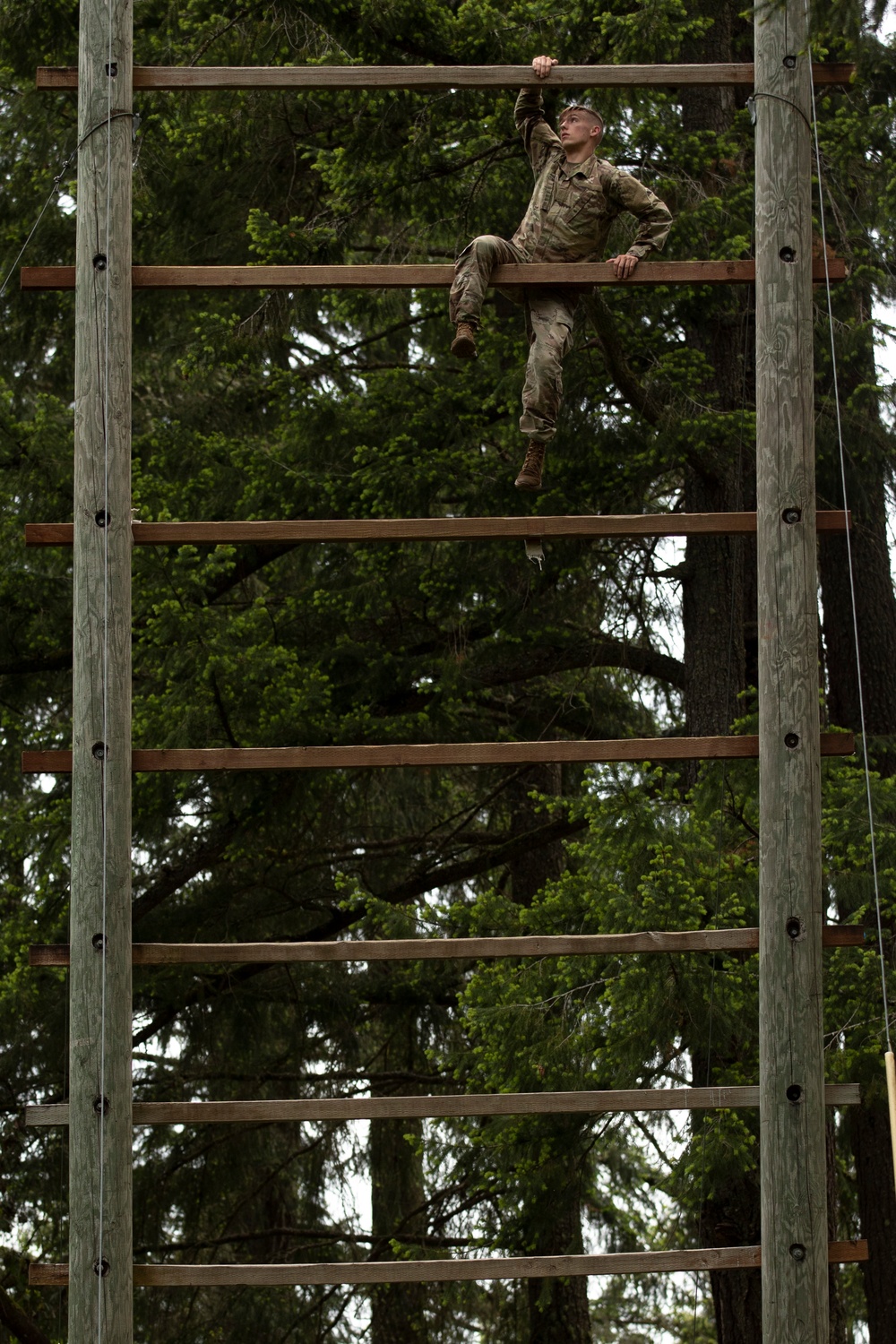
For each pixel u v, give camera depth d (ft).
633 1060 47.78
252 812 63.26
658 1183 56.59
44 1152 66.23
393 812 87.25
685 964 47.70
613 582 67.77
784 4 36.14
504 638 63.36
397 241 61.41
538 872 87.66
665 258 57.26
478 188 57.41
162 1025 69.00
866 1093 49.06
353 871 75.82
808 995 33.45
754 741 34.71
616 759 34.19
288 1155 86.69
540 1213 52.80
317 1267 32.65
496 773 80.94
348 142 56.70
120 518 34.42
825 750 34.71
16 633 65.10
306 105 57.67
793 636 34.58
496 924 53.67
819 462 62.64
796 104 36.09
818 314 61.52
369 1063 83.15
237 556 67.51
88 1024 32.96
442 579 62.23
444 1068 70.08
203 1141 74.02
